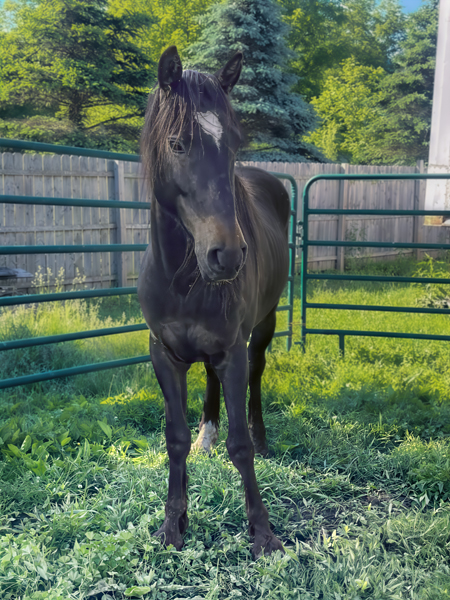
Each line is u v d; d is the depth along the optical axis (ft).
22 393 12.21
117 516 7.13
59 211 22.88
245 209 6.80
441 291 19.49
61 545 6.73
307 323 18.85
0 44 51.16
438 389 12.26
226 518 7.39
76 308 17.81
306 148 52.42
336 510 7.82
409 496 8.14
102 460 9.04
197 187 5.10
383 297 22.65
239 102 47.42
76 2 49.88
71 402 11.67
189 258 5.91
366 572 5.89
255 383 9.67
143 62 54.44
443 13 17.67
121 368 13.79
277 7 49.42
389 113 74.95
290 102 50.21
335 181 33.55
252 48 48.65
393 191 37.22
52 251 10.69
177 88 5.32
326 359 14.78
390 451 9.52
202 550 6.53
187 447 6.75
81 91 50.85
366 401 11.59
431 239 38.81
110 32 52.31
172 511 6.77
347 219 34.19
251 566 6.35
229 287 6.01
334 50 90.22
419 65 71.46
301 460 9.43
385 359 14.75
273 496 7.91
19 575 5.88
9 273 18.76
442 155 18.30
